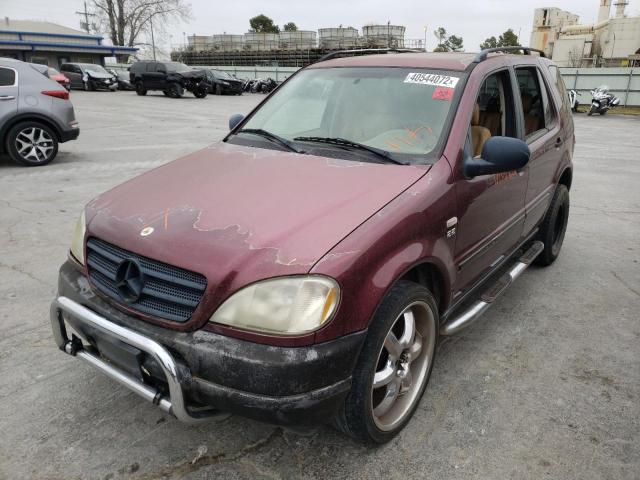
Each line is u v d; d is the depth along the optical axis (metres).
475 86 3.04
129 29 63.09
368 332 2.20
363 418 2.25
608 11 44.34
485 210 3.03
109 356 2.28
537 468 2.38
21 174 7.93
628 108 24.70
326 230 2.14
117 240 2.29
